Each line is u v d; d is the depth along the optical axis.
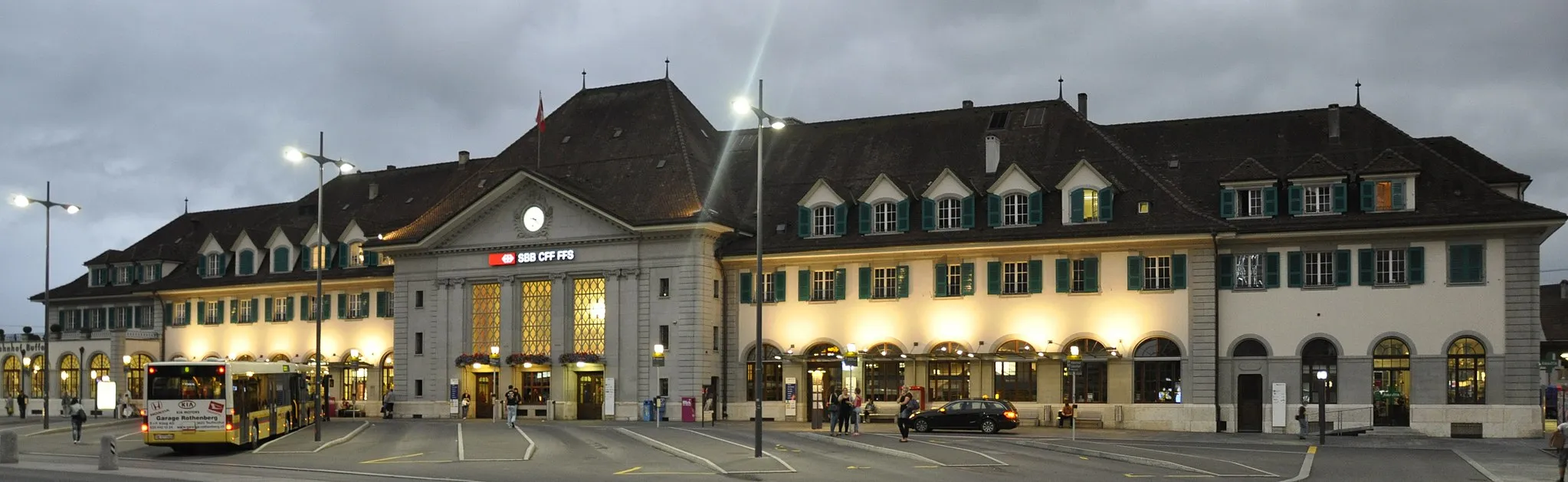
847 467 38.69
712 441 49.78
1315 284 59.69
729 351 70.44
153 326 90.75
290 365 57.75
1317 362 59.50
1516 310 56.66
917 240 65.75
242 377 47.81
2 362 96.44
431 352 75.31
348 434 55.72
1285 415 59.31
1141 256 61.78
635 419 69.75
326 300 83.25
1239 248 61.03
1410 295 58.19
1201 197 63.38
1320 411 51.19
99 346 90.12
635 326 70.19
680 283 69.19
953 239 64.94
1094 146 66.69
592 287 71.94
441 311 75.25
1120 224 62.28
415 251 76.38
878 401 67.00
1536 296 56.56
